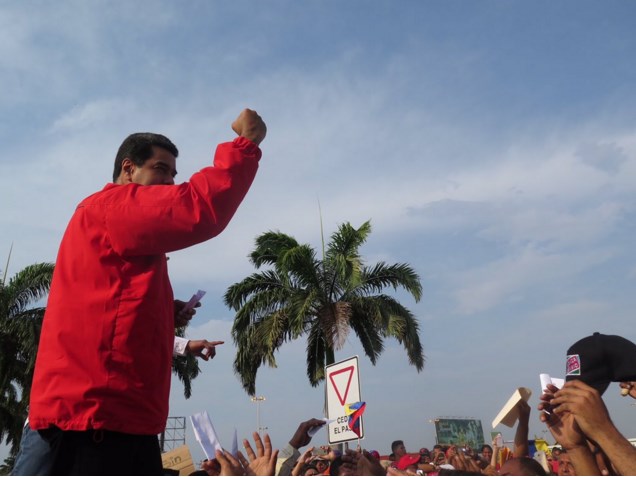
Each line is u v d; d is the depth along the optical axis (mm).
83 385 2062
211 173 2295
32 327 23422
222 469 2863
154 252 2252
